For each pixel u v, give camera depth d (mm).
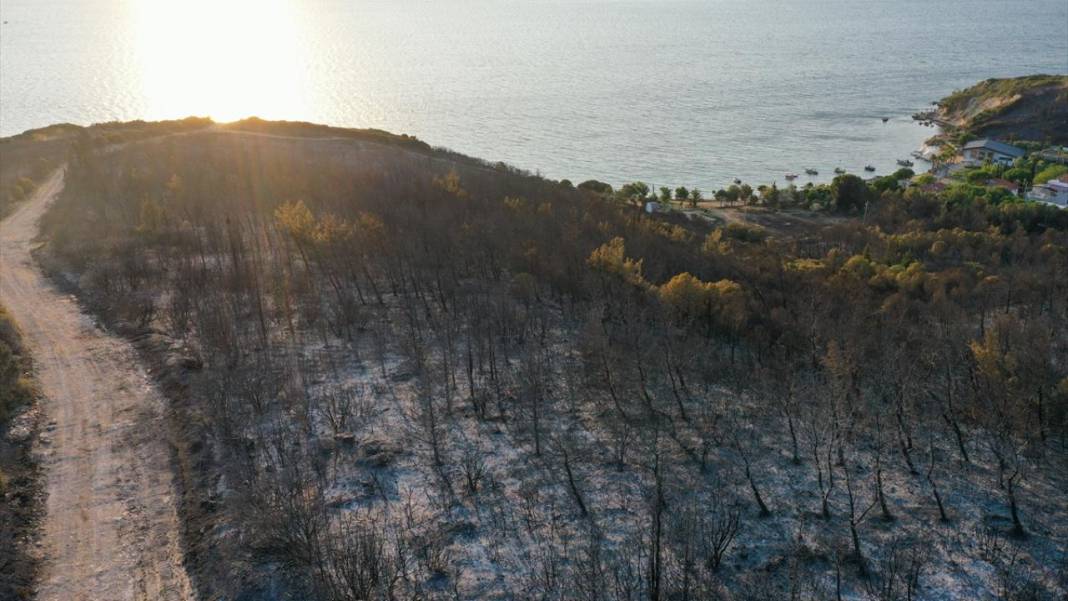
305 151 138500
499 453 50719
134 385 59312
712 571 39781
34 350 64688
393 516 44250
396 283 78125
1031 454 49750
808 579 39375
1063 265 100188
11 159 139625
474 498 46000
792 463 49562
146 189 109000
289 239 87375
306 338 67312
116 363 62625
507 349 65375
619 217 112125
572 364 62156
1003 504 45188
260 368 60031
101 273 78062
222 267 80125
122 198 104812
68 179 118562
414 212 93000
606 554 41031
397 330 68812
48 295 77000
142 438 52500
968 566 40312
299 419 53625
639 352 58969
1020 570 39906
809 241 131875
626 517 44219
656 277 81125
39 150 146125
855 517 44094
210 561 41188
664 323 64688
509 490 46812
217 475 48000
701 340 64250
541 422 54375
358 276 80062
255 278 76000
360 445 51031
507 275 79188
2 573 39969
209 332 63406
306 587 38562
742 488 46906
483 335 66250
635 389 57531
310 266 83312
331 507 44906
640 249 89062
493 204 102938
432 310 72812
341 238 80312
